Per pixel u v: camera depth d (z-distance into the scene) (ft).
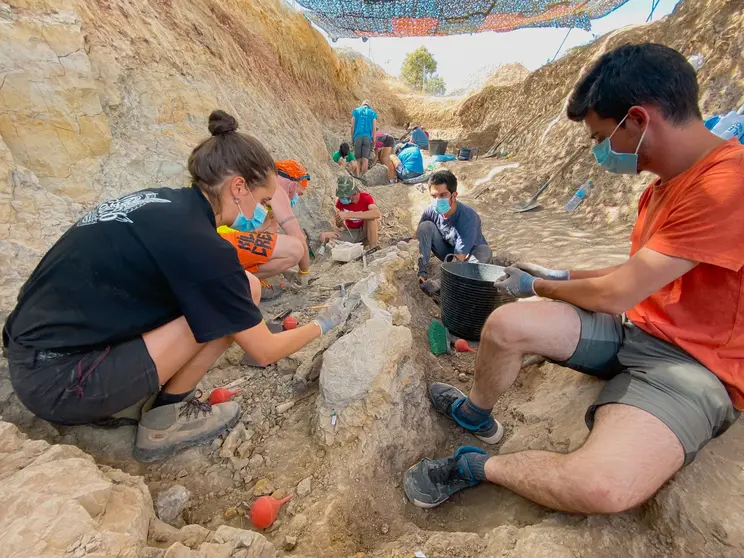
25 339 4.41
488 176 21.77
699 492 4.34
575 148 18.49
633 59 4.26
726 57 13.60
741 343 4.40
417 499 5.39
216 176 4.81
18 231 6.47
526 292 5.72
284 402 6.57
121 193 8.44
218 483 5.38
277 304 9.30
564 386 6.56
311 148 17.17
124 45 9.57
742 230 4.00
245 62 15.49
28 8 7.43
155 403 5.74
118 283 4.38
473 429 6.33
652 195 5.09
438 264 13.44
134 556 3.25
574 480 4.12
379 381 5.86
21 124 7.27
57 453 4.20
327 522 4.70
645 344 4.93
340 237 14.20
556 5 28.86
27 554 3.04
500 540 4.37
